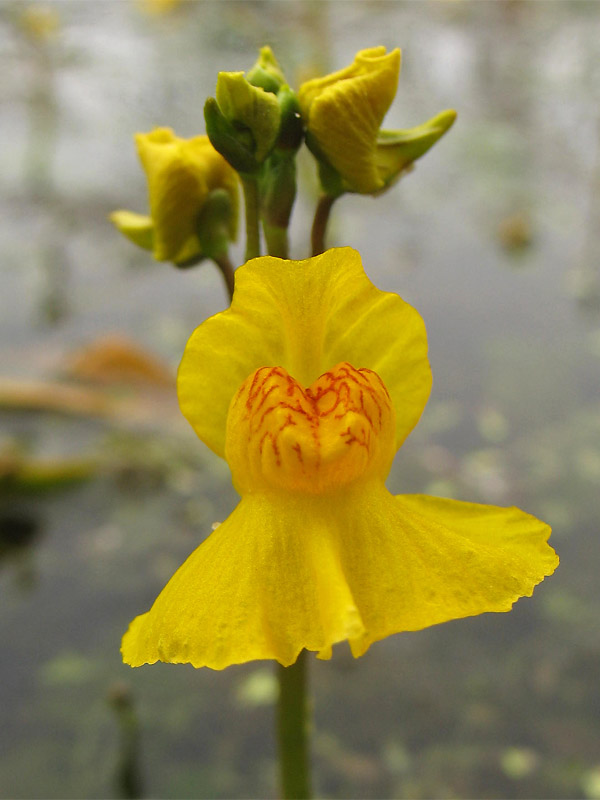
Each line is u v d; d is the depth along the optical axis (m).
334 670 0.08
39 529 0.10
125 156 0.20
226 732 0.07
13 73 0.19
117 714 0.07
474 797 0.06
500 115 0.21
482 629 0.08
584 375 0.12
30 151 0.19
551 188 0.19
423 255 0.17
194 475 0.11
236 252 0.14
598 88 0.20
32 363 0.13
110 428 0.11
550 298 0.15
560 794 0.06
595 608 0.08
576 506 0.10
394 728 0.07
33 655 0.08
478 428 0.11
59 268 0.17
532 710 0.07
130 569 0.09
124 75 0.18
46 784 0.07
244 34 0.17
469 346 0.13
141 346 0.13
